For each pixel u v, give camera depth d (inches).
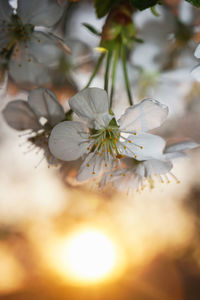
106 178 7.4
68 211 25.7
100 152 7.2
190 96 9.0
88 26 7.3
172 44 8.4
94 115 6.9
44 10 7.4
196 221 24.5
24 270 26.2
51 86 7.9
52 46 7.7
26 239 27.0
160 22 8.2
